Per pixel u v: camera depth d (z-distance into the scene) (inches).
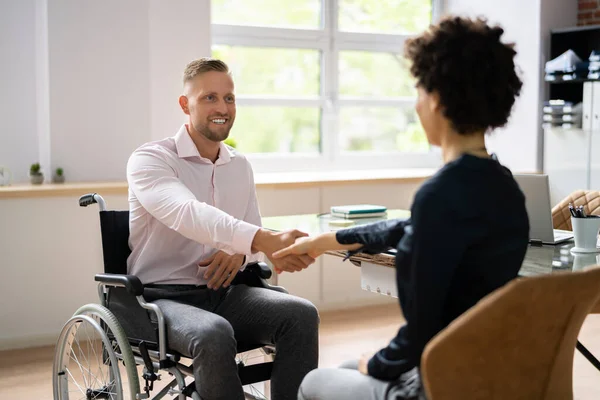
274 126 213.0
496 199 58.5
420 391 59.7
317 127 220.2
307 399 67.9
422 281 56.6
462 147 60.8
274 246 88.5
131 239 103.3
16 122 179.8
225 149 108.0
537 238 101.9
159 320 90.1
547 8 216.7
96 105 173.6
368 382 63.9
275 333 96.7
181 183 99.5
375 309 191.9
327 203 188.4
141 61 176.6
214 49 203.8
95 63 172.7
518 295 53.8
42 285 159.6
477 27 59.8
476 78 58.6
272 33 210.4
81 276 162.6
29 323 159.3
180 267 102.6
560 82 215.0
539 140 219.6
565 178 211.0
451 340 54.0
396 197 198.1
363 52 225.5
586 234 94.0
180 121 181.0
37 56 179.5
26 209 157.2
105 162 175.8
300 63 216.1
